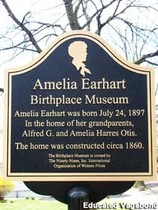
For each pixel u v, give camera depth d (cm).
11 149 207
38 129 208
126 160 205
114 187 210
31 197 351
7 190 353
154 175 204
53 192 210
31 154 207
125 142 206
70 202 205
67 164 205
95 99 210
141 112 208
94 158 205
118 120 208
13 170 206
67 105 210
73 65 213
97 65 213
